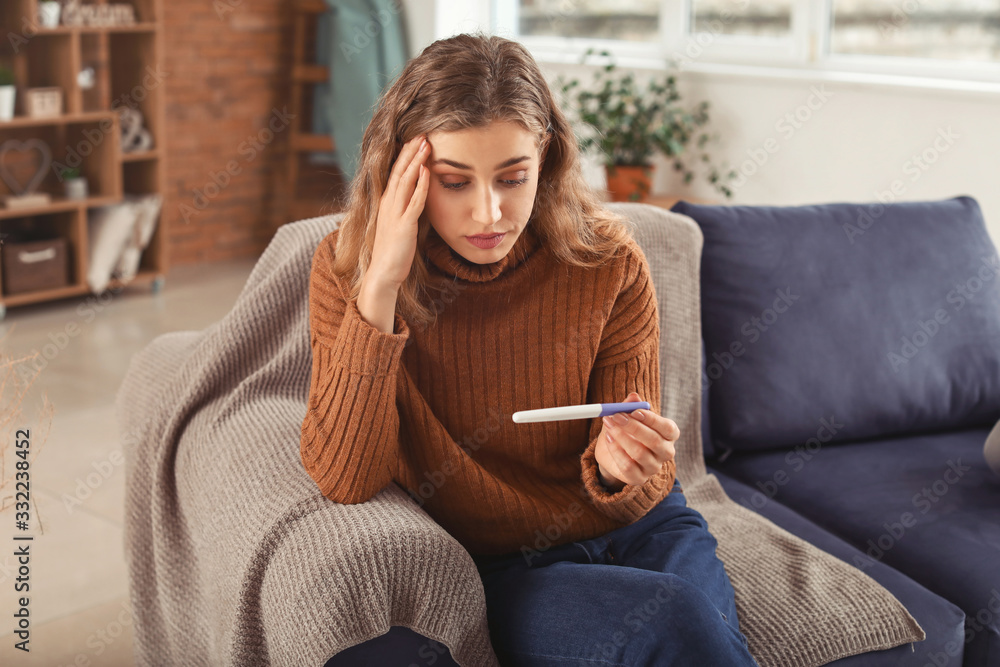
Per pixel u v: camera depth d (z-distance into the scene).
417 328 1.30
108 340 3.75
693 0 4.12
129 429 1.65
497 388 1.32
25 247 3.97
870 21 3.56
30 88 4.11
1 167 4.07
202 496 1.35
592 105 4.28
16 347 3.61
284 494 1.23
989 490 1.69
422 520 1.19
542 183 1.28
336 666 1.11
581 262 1.30
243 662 1.19
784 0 3.80
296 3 4.86
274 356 1.56
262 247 5.29
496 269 1.27
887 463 1.80
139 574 1.54
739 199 3.90
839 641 1.29
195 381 1.51
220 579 1.24
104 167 4.19
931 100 3.24
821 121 3.58
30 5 3.83
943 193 3.27
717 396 1.84
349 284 1.27
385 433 1.21
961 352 1.92
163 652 1.53
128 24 4.16
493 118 1.10
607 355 1.34
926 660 1.34
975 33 3.29
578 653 1.11
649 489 1.28
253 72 5.02
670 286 1.74
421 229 1.27
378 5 4.66
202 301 4.33
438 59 1.14
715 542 1.34
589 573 1.18
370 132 1.23
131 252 4.30
